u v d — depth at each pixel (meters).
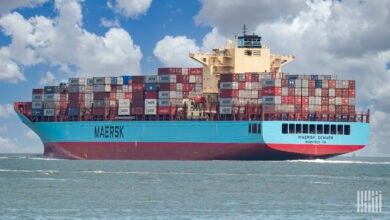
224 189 134.12
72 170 178.00
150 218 100.62
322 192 130.50
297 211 107.56
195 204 113.88
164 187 136.62
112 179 152.25
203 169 176.38
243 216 102.75
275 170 173.75
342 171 177.75
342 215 104.25
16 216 101.75
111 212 105.50
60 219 99.44
